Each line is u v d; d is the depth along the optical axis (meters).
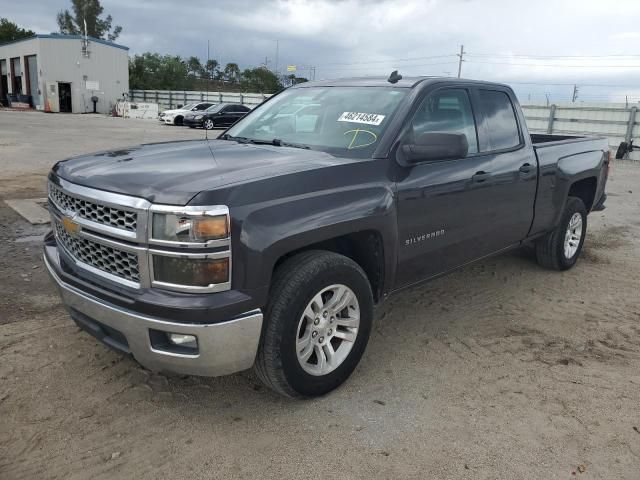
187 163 3.20
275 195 2.89
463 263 4.34
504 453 2.87
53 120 30.12
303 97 4.44
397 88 4.03
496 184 4.36
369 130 3.72
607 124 20.16
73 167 3.30
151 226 2.68
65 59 42.41
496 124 4.57
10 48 47.00
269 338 2.94
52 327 4.09
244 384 3.44
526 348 4.05
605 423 3.15
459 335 4.25
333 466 2.74
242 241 2.72
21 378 3.40
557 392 3.46
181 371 2.85
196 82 74.94
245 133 4.36
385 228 3.42
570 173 5.34
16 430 2.93
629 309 4.89
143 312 2.73
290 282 2.96
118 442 2.87
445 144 3.46
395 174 3.54
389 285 3.65
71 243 3.23
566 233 5.69
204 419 3.08
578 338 4.26
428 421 3.12
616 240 7.37
